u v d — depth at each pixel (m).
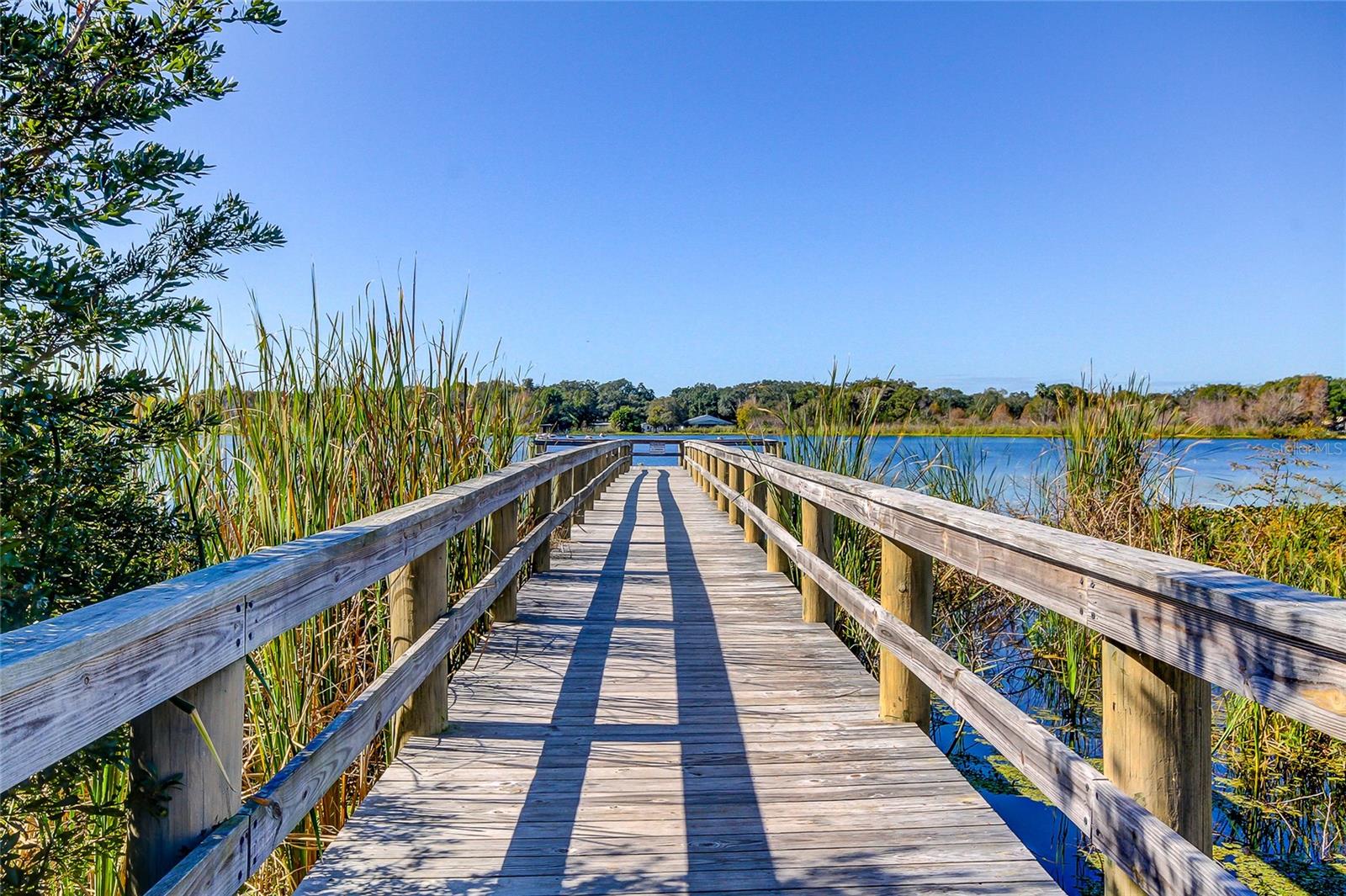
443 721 3.15
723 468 10.68
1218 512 5.12
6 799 1.59
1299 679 1.11
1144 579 1.44
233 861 1.40
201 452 3.16
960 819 2.45
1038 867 2.18
